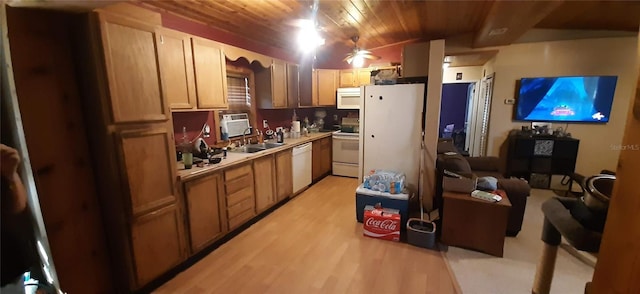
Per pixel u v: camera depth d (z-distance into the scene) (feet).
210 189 8.34
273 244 9.08
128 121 6.01
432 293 6.71
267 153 10.95
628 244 2.05
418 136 10.28
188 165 8.09
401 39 15.29
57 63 5.37
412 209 10.69
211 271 7.66
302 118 17.57
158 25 6.51
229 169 9.02
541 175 14.15
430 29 13.46
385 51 16.80
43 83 5.17
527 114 14.55
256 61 11.96
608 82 13.15
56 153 5.42
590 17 11.62
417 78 10.89
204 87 9.04
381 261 8.06
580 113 13.75
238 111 12.37
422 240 8.75
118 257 6.36
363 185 10.58
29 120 5.00
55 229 5.48
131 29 5.93
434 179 10.43
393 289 6.87
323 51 16.69
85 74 5.64
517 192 9.05
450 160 10.23
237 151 11.12
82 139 5.83
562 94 13.83
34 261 4.38
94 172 6.06
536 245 8.83
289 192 12.78
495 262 7.95
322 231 9.95
